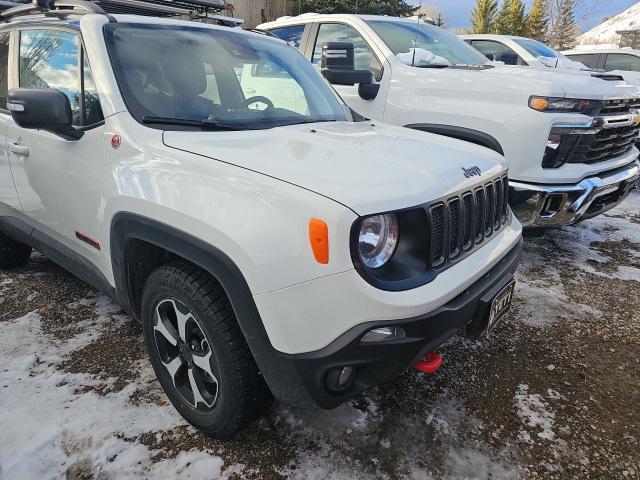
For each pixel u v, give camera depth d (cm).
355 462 204
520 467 205
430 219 175
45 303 327
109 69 233
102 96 230
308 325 163
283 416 228
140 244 220
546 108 358
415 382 256
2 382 246
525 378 264
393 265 171
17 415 224
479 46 763
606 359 284
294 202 162
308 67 331
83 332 293
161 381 227
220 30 299
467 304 185
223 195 176
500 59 730
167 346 224
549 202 369
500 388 255
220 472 198
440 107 405
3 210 333
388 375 174
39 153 270
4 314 312
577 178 369
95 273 256
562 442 219
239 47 293
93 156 232
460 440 218
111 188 217
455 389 253
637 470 205
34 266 389
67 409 229
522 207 377
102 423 221
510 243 232
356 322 161
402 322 164
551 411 239
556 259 436
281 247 161
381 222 166
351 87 466
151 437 214
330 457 206
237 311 174
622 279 395
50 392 240
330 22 500
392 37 470
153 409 231
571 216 375
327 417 228
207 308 185
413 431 222
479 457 209
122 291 233
